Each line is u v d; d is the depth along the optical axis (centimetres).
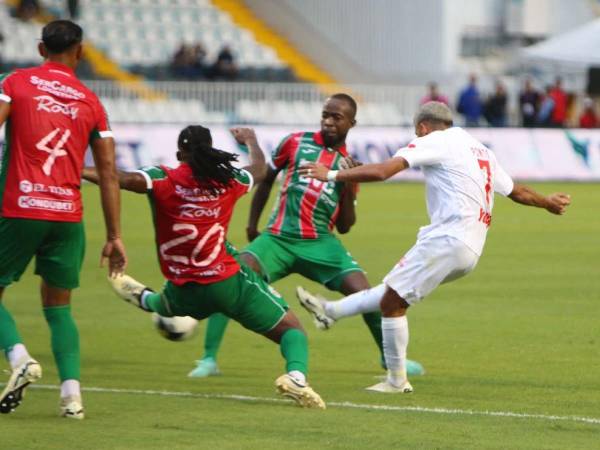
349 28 14575
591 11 15012
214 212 2856
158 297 3020
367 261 6066
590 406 2912
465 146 3078
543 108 12688
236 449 2430
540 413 2817
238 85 12688
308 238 3488
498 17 14550
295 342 2884
